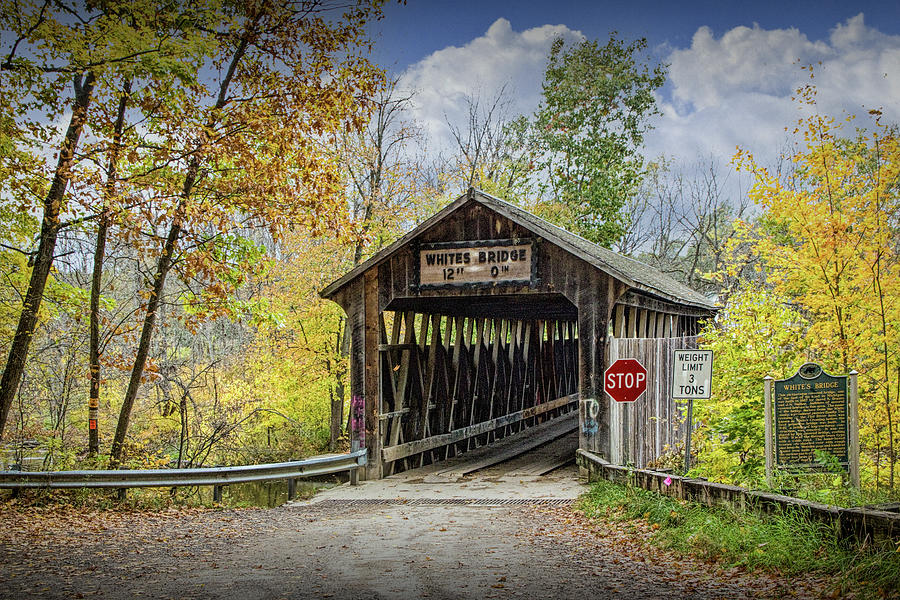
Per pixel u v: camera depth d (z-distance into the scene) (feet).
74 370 53.21
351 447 47.62
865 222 35.88
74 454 50.26
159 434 65.51
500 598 18.29
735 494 26.07
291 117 46.65
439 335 54.39
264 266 50.24
